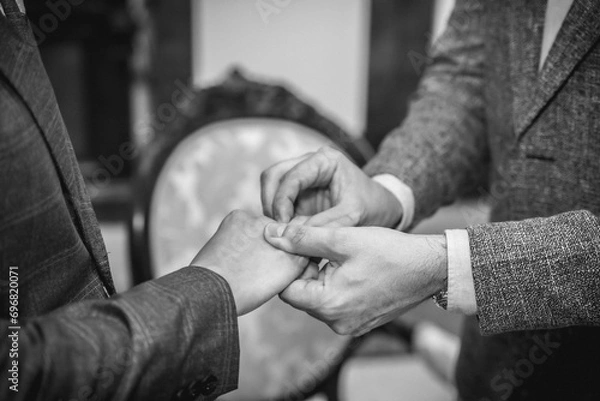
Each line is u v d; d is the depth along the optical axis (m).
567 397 0.85
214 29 2.69
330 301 0.77
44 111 0.62
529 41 0.81
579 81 0.76
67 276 0.65
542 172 0.82
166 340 0.60
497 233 0.75
